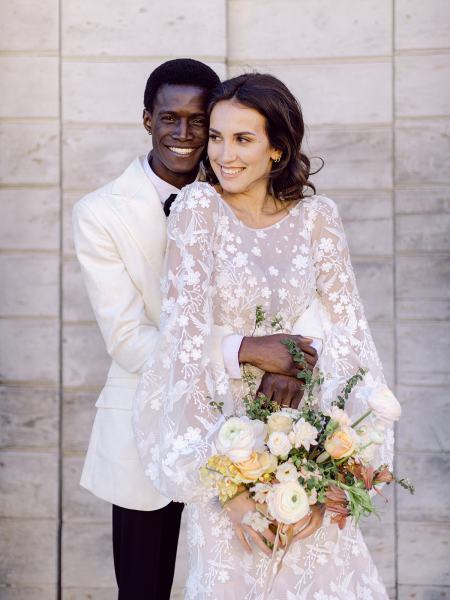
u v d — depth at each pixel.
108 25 3.91
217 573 2.36
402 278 3.95
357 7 3.93
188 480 2.30
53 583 3.99
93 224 2.83
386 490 3.95
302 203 2.63
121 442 2.83
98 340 3.98
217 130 2.50
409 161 3.94
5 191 3.96
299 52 3.96
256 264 2.48
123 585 2.90
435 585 3.96
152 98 2.89
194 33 3.88
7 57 3.94
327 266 2.62
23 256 3.96
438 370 3.94
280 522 2.17
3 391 3.97
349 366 2.58
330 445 2.20
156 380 2.45
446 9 3.91
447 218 3.93
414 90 3.93
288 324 2.55
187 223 2.46
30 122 3.95
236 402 2.48
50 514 3.98
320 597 2.39
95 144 3.94
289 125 2.51
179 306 2.40
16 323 3.97
